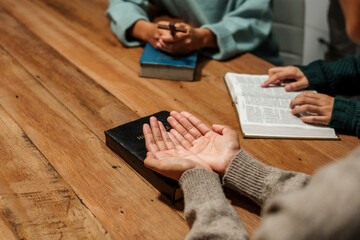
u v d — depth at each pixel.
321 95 1.08
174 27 1.28
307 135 1.01
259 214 0.77
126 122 1.04
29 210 0.73
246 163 0.79
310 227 0.36
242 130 1.01
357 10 0.42
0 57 1.32
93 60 1.36
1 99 1.09
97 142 0.95
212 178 0.74
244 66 1.40
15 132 0.96
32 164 0.86
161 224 0.73
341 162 0.39
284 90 1.19
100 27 1.62
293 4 2.04
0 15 1.64
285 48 2.17
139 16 1.49
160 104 1.14
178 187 0.77
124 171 0.86
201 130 0.92
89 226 0.71
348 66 1.21
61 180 0.82
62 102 1.10
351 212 0.34
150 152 0.82
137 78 1.27
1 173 0.82
